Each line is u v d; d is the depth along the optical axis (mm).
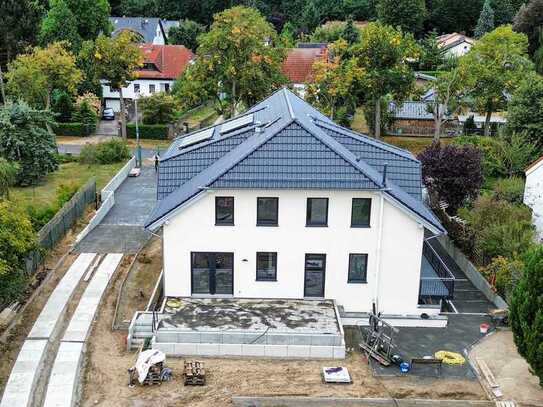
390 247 31188
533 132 59469
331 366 27891
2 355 27656
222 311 30516
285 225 30891
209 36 66562
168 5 136750
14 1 79375
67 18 86250
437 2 128125
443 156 46656
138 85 91562
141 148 68438
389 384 26672
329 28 117938
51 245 38188
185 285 31766
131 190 52750
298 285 31844
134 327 29734
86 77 82125
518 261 34969
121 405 24953
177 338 28328
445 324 31547
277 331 28641
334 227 30906
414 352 29094
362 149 34844
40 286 33781
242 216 30766
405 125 75625
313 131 31516
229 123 40750
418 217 30406
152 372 26438
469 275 39406
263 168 30141
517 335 25844
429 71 102500
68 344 28938
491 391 26359
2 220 28094
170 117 73625
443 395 26047
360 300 32000
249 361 28219
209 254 31344
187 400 25328
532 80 60969
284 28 128875
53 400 25141
